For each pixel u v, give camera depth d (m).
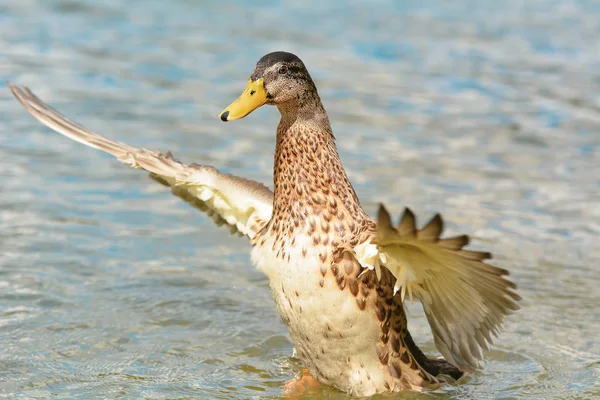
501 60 20.58
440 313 8.27
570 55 21.05
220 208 9.37
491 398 8.68
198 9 23.41
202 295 10.87
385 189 13.88
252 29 22.02
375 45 21.28
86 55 19.55
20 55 19.19
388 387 8.30
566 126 16.92
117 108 16.80
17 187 13.53
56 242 11.98
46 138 15.48
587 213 13.38
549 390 8.88
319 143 8.05
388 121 16.92
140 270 11.41
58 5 22.80
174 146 15.19
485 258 6.89
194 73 18.95
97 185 13.88
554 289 11.09
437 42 21.70
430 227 6.49
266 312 10.55
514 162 15.27
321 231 7.89
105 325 10.05
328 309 7.87
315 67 19.62
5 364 9.14
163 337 9.88
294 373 9.23
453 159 15.27
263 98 8.06
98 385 8.84
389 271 7.94
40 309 10.31
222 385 8.95
